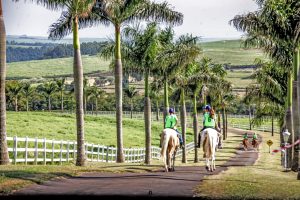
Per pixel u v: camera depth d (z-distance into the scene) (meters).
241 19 28.66
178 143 22.97
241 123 123.50
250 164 39.22
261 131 101.50
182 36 38.16
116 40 32.19
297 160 27.75
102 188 14.84
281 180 18.08
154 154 48.22
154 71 39.03
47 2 25.12
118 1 28.75
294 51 27.67
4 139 22.64
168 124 23.08
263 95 40.34
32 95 132.62
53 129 55.69
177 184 15.92
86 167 22.17
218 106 73.75
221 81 50.81
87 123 72.88
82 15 25.45
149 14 33.19
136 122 86.06
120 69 32.22
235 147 67.88
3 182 14.94
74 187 15.02
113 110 140.75
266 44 30.58
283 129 39.09
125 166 24.59
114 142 56.72
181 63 37.81
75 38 25.27
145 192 14.06
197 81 45.84
